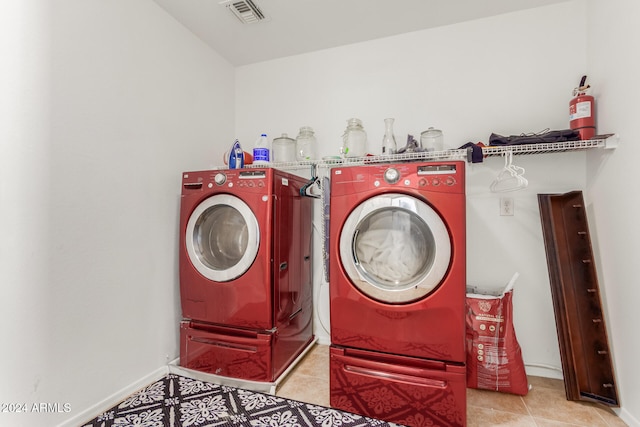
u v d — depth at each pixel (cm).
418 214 139
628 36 144
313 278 241
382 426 141
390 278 150
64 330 138
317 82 249
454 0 191
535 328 194
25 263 125
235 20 209
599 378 158
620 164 150
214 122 245
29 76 127
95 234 152
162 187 194
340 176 152
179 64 209
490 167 202
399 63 227
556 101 192
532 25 198
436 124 216
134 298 173
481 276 203
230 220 188
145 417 148
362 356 150
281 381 181
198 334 185
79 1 145
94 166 152
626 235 145
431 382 138
